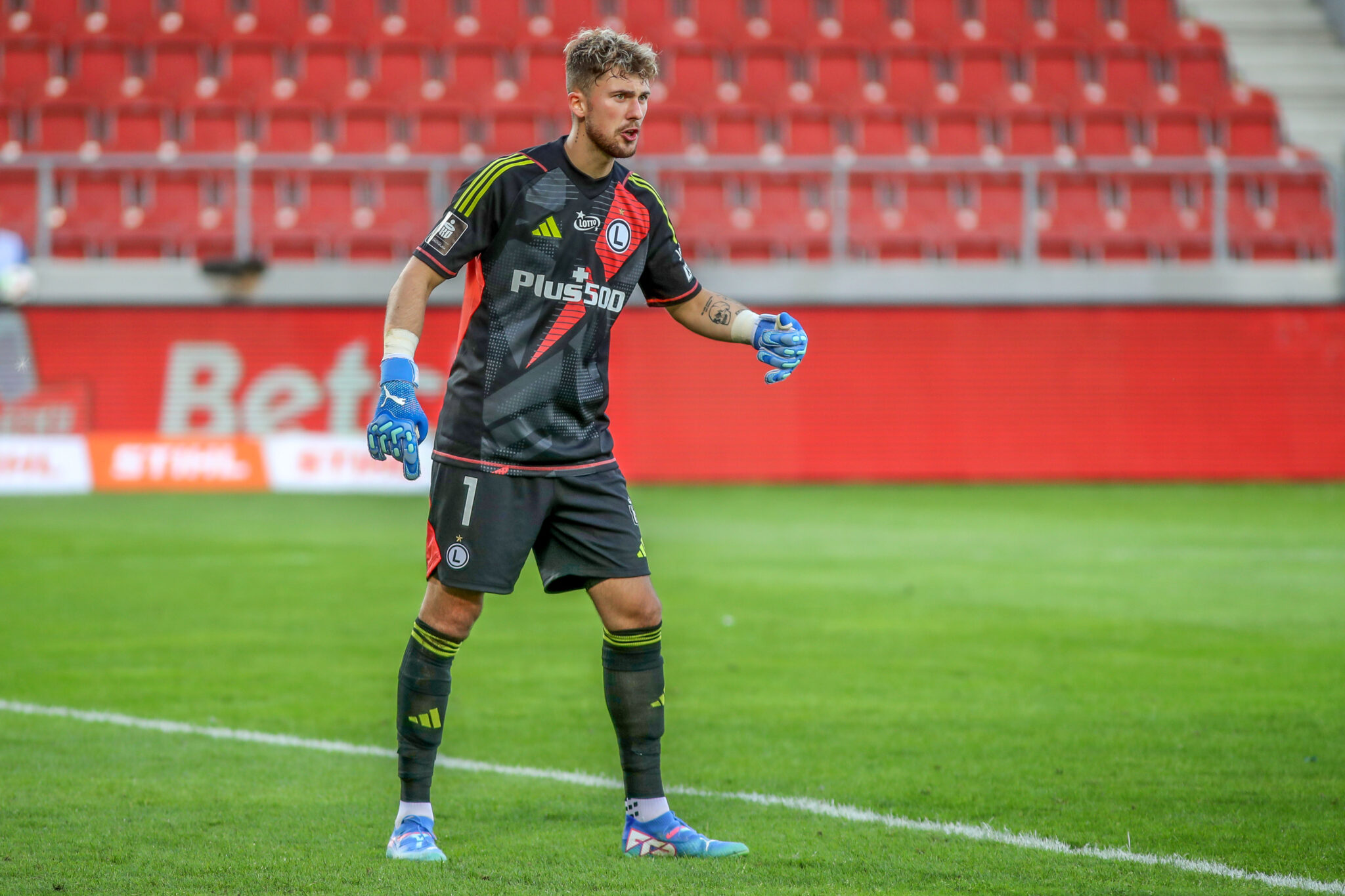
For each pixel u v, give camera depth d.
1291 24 89.75
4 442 64.81
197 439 66.31
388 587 34.94
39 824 14.84
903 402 73.19
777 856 13.80
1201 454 74.00
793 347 14.41
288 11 83.75
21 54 79.31
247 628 28.83
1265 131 82.38
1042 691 22.72
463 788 16.72
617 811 15.62
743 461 72.62
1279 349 74.25
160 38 80.12
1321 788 16.69
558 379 13.67
